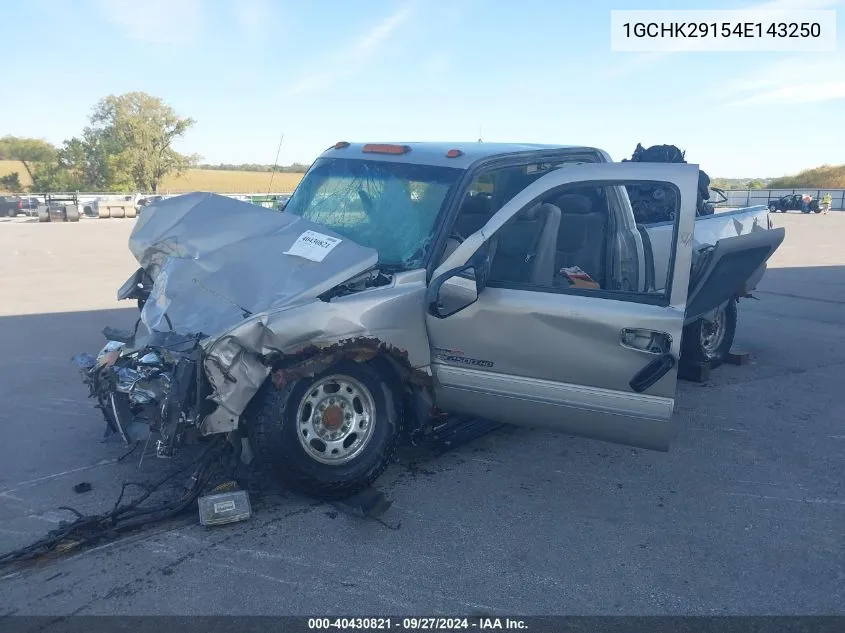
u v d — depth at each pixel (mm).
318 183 5391
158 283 4551
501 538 3785
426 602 3205
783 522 4004
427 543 3725
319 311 3904
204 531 3822
